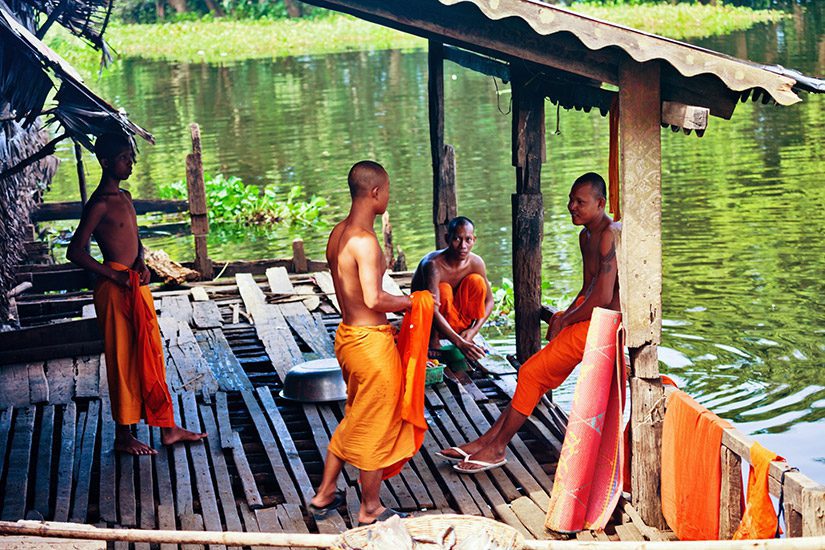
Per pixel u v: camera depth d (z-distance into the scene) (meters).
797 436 6.83
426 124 20.59
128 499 5.37
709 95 4.61
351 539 3.97
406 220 13.66
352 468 5.78
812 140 17.28
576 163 16.61
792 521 3.87
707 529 4.43
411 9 4.80
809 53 25.81
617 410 4.98
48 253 12.98
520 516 5.13
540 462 5.86
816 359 8.20
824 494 3.67
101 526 5.10
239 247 13.33
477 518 4.14
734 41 29.14
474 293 7.17
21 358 7.72
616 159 5.11
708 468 4.39
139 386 5.95
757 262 10.80
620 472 4.98
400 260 10.80
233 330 8.68
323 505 5.15
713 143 17.53
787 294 9.78
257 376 7.48
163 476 5.68
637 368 4.88
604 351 4.95
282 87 27.06
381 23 6.39
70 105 6.59
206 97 26.06
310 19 42.34
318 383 6.74
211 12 43.72
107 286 5.88
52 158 15.19
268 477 5.73
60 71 6.14
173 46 38.47
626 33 4.29
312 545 3.94
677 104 4.60
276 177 16.75
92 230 5.83
